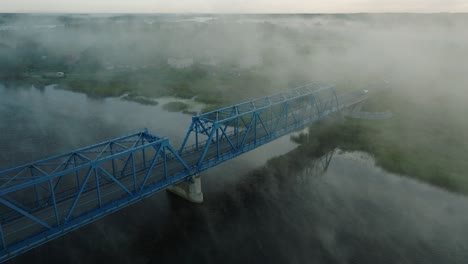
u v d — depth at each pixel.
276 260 40.78
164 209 49.91
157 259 40.50
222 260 40.62
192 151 55.28
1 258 30.92
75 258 40.25
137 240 43.53
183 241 43.53
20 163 64.06
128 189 42.81
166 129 82.25
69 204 39.59
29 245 32.56
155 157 41.62
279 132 62.38
